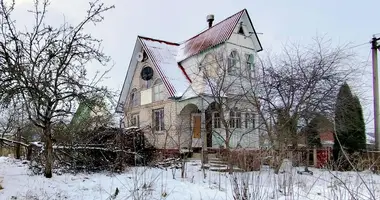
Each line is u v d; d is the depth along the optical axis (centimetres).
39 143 1045
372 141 1497
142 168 1177
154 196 798
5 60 787
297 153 1214
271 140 1159
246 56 1878
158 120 1953
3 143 1173
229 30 1789
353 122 1397
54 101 867
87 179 955
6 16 799
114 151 1068
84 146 1031
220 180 997
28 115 876
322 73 1332
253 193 672
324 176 988
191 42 2095
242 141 1620
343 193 696
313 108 1322
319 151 1384
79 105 945
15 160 1332
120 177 998
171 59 2039
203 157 1311
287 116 1302
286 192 802
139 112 2131
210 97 1573
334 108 1335
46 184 849
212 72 1650
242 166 865
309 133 1413
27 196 725
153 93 2014
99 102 936
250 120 1547
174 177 1062
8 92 788
